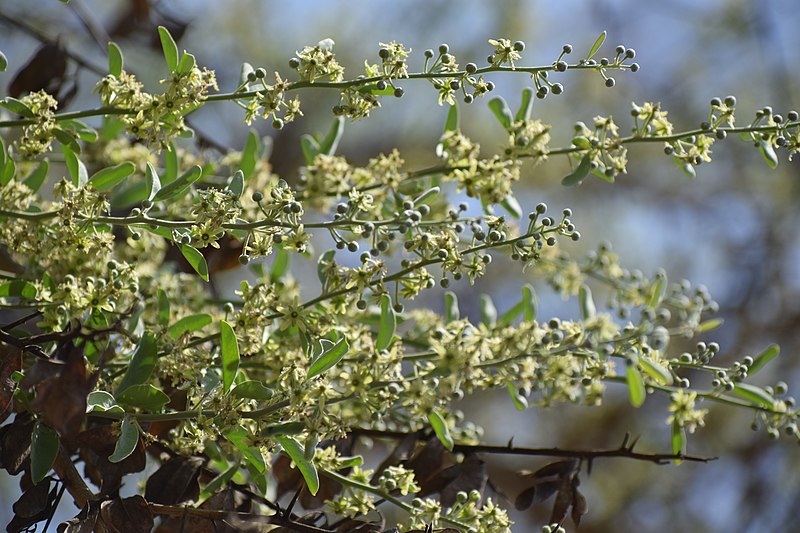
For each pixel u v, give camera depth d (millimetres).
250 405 1096
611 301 1241
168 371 1110
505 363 1099
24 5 1874
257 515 1094
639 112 1138
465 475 1146
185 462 1114
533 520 2033
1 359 1082
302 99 2146
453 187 1235
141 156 1240
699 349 1147
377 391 1101
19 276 1155
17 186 1132
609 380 1143
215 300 1205
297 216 1097
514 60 1112
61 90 1297
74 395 1075
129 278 1117
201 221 1095
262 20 2184
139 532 1082
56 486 1096
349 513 1121
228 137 2121
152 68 1755
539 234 1110
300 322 1117
